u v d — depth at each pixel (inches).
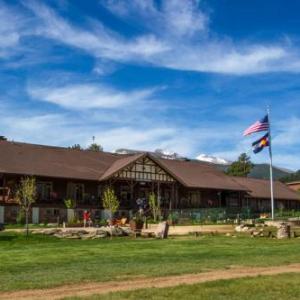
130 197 2343.8
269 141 2124.8
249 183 3043.8
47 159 2294.5
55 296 522.6
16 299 508.1
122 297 504.1
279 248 1037.2
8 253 946.1
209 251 978.7
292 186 4077.3
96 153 2578.7
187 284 576.4
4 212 2010.3
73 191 2249.0
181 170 2716.5
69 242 1223.5
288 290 541.6
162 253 944.3
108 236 1370.6
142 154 2372.0
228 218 2230.6
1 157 2149.4
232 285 566.6
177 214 2176.4
